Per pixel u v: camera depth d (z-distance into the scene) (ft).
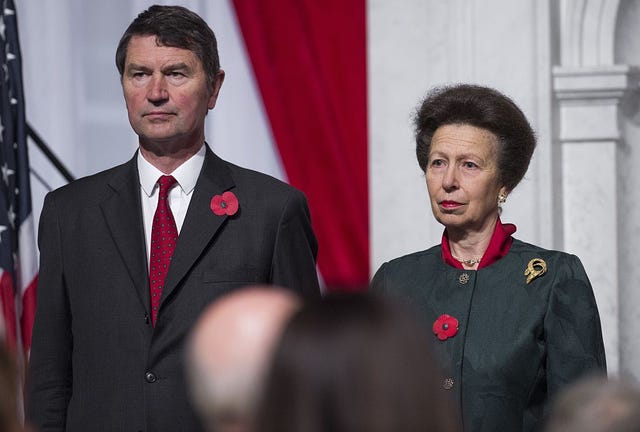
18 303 55.83
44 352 34.99
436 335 31.71
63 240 35.27
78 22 63.67
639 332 61.77
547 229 60.29
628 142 61.93
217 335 16.47
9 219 55.67
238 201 35.27
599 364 30.86
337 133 62.75
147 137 34.68
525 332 30.91
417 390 13.19
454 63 61.77
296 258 35.37
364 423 12.99
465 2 61.62
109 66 63.93
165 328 33.53
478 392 30.71
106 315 33.96
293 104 62.80
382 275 34.06
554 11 61.72
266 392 13.29
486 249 32.71
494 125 31.99
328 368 13.11
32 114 63.05
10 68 57.16
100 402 33.55
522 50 60.95
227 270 34.27
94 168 63.62
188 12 35.53
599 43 61.77
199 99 35.04
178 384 33.27
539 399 31.19
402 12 62.54
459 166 32.12
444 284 32.48
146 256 34.45
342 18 62.80
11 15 57.62
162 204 34.76
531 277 31.63
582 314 31.04
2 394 13.83
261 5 62.95
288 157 62.54
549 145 60.34
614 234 61.16
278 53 62.95
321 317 13.42
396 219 62.34
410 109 62.28
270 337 16.28
